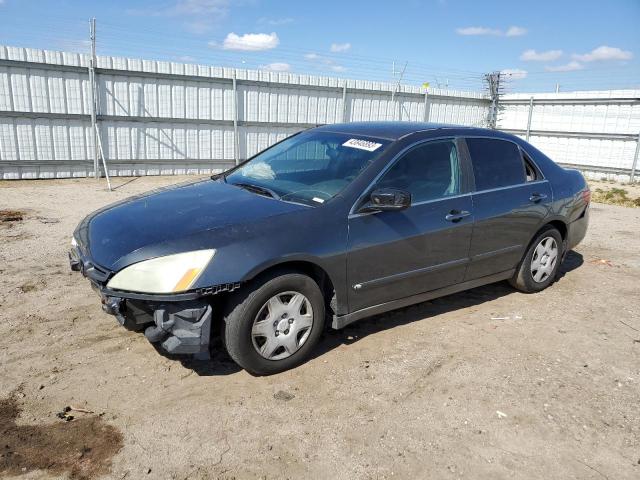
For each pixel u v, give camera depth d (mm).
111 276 3217
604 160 16656
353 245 3719
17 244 6441
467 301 5125
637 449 2973
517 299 5230
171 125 13273
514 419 3205
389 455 2840
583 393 3527
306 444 2906
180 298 3115
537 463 2830
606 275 6137
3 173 11406
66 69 11531
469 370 3770
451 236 4293
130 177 12945
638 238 8250
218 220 3459
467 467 2775
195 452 2805
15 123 11281
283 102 14820
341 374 3645
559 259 5488
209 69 13383
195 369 3627
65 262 5777
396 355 3951
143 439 2891
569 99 17234
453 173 4414
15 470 2613
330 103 15688
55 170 11992
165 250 3186
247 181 4391
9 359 3656
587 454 2916
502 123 19406
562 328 4570
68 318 4328
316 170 4195
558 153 17812
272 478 2643
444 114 18547
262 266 3309
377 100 16656
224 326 3395
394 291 4090
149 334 3227
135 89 12531
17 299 4672
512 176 4883
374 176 3916
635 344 4309
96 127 11953
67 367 3590
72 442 2840
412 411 3246
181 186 4520
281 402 3285
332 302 3809
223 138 14148
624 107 15930
